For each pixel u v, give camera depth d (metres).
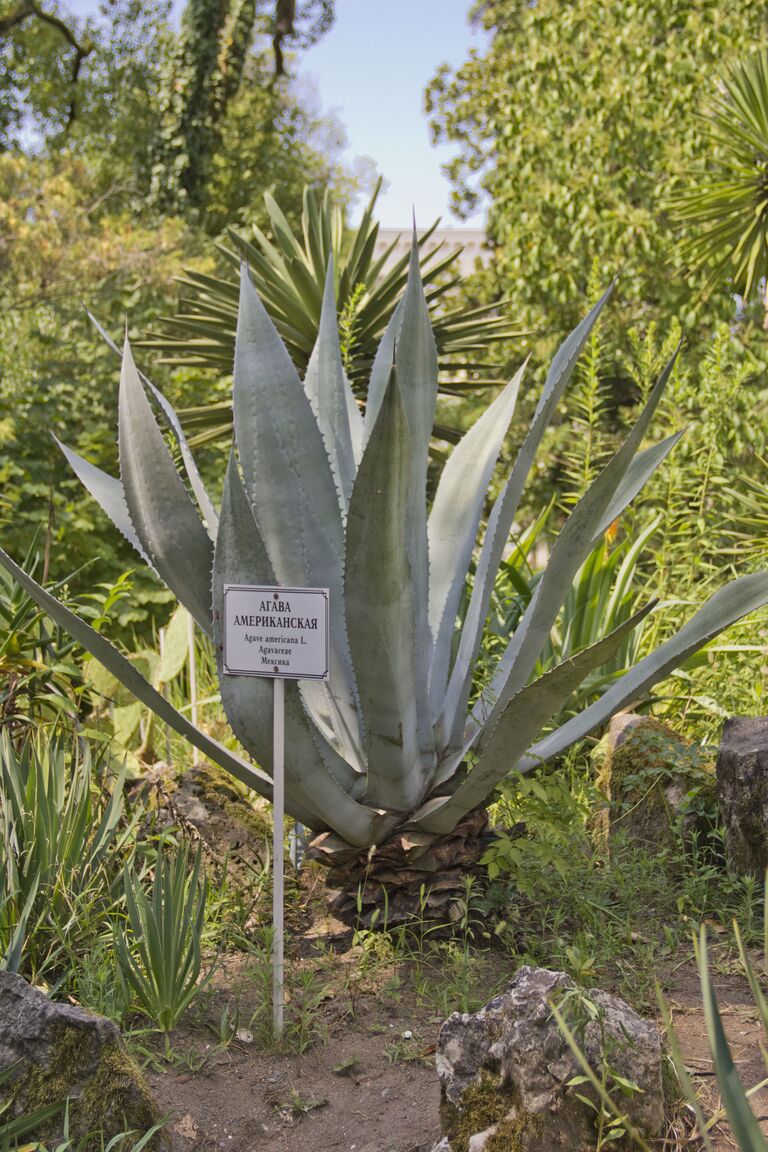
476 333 7.20
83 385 10.62
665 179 11.00
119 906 3.24
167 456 3.34
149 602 8.85
